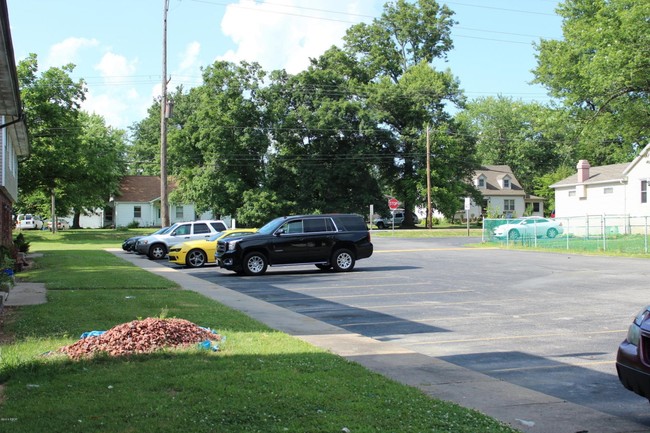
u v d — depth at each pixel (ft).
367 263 87.35
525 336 33.94
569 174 248.32
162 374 22.29
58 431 15.99
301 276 69.87
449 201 220.64
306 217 74.28
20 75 152.97
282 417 17.52
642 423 18.99
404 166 225.97
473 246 128.36
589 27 108.88
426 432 16.62
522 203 279.49
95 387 20.49
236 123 197.36
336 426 16.80
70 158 155.43
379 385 21.79
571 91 117.70
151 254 97.81
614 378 24.93
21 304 41.78
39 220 249.34
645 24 93.56
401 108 220.02
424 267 80.12
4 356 25.02
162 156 107.55
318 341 31.94
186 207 261.44
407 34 233.96
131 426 16.40
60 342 28.66
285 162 213.87
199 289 56.85
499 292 53.67
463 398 21.43
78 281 56.70
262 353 26.86
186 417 17.24
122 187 258.16
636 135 113.80
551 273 70.03
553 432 17.98
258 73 203.51
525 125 309.83
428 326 37.47
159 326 28.32
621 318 39.37
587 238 121.29
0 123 67.56
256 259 71.61
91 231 201.26
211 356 25.88
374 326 37.70
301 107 209.46
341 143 219.41
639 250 101.19
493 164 310.24
